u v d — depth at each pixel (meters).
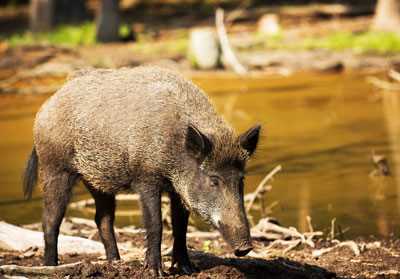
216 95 28.20
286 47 36.47
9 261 11.06
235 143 9.23
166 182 9.68
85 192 16.61
